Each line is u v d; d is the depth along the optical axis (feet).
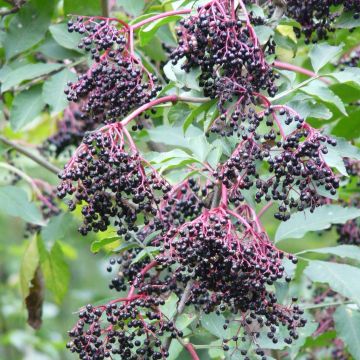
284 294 16.30
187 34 16.12
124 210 15.67
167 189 15.58
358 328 19.08
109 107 16.74
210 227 14.85
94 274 39.65
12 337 33.71
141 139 20.54
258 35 16.24
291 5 18.11
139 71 16.43
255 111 16.44
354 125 20.22
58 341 33.76
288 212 17.81
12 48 21.66
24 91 21.42
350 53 22.08
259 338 16.98
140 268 17.10
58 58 21.53
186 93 16.94
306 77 22.65
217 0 15.88
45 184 24.25
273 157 15.80
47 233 23.04
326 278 16.70
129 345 15.72
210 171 16.37
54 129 26.02
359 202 21.38
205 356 20.54
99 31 16.69
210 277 15.07
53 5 21.81
